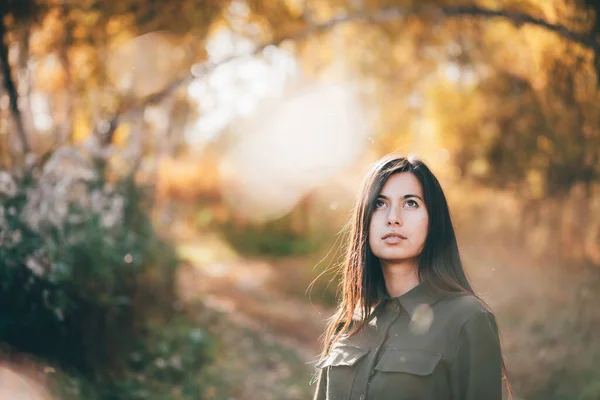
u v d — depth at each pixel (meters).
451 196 11.65
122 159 6.36
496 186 10.40
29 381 4.16
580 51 7.34
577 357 6.68
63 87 6.93
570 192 8.70
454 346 2.09
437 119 11.16
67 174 5.20
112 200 5.78
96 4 6.68
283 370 7.16
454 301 2.18
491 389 2.07
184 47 7.86
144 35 7.40
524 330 7.76
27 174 5.11
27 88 6.11
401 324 2.23
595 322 7.08
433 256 2.29
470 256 10.58
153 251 6.62
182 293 8.09
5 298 4.57
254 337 8.11
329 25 8.23
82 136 7.02
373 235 2.32
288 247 18.38
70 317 4.88
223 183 19.88
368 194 2.34
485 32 8.98
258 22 8.32
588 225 8.48
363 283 2.36
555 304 7.94
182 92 8.57
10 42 5.98
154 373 5.66
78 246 5.02
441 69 10.34
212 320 8.02
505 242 10.27
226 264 16.31
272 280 13.54
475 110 10.30
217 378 6.26
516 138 9.50
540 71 8.32
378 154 13.60
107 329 5.30
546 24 6.94
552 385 6.46
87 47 6.93
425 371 2.06
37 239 4.66
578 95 7.77
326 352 2.48
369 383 2.16
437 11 7.89
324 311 11.51
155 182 7.07
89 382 4.87
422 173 2.32
